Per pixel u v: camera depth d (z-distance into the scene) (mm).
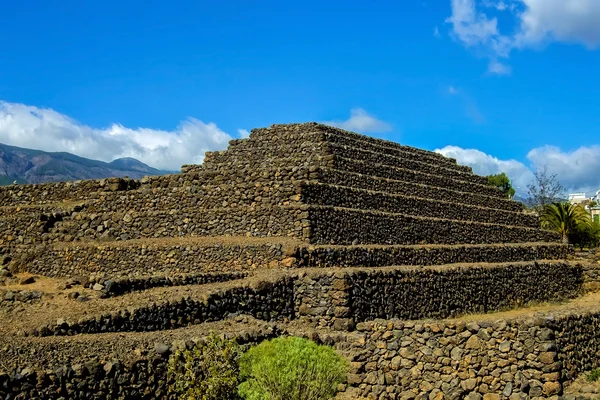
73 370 17156
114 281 24234
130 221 36625
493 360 20797
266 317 26141
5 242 39125
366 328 22719
